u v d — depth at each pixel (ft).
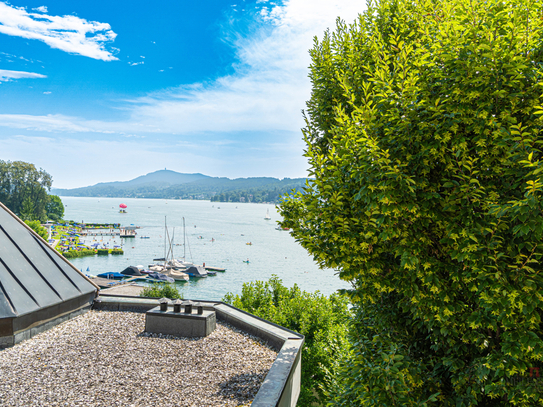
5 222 39.06
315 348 42.63
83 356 28.40
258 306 55.72
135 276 215.92
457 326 18.06
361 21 25.94
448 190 17.71
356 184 19.07
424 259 17.40
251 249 373.81
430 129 16.53
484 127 15.80
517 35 15.29
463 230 15.69
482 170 16.87
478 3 16.24
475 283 16.37
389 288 19.35
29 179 469.57
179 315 34.09
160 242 406.00
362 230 19.21
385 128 17.43
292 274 254.68
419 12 22.98
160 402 21.65
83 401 21.49
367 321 25.12
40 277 36.37
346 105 25.26
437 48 17.33
